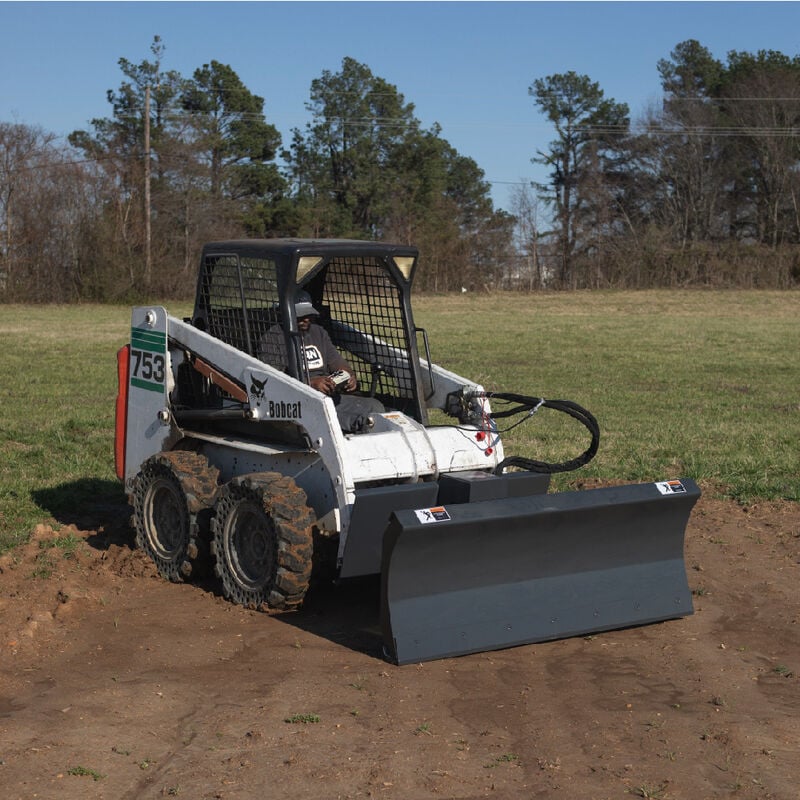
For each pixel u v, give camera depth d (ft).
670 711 18.30
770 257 205.57
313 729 17.39
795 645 21.77
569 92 240.32
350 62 238.27
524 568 21.39
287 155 240.12
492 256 214.07
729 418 51.11
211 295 26.11
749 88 240.32
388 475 22.31
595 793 15.29
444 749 16.69
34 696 18.79
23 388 61.16
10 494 33.83
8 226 169.78
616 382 67.15
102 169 176.24
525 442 43.04
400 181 237.25
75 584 24.86
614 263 214.07
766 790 15.42
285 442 23.72
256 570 23.24
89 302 169.07
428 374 25.53
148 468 25.96
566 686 19.39
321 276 27.02
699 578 26.27
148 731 17.34
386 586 20.21
